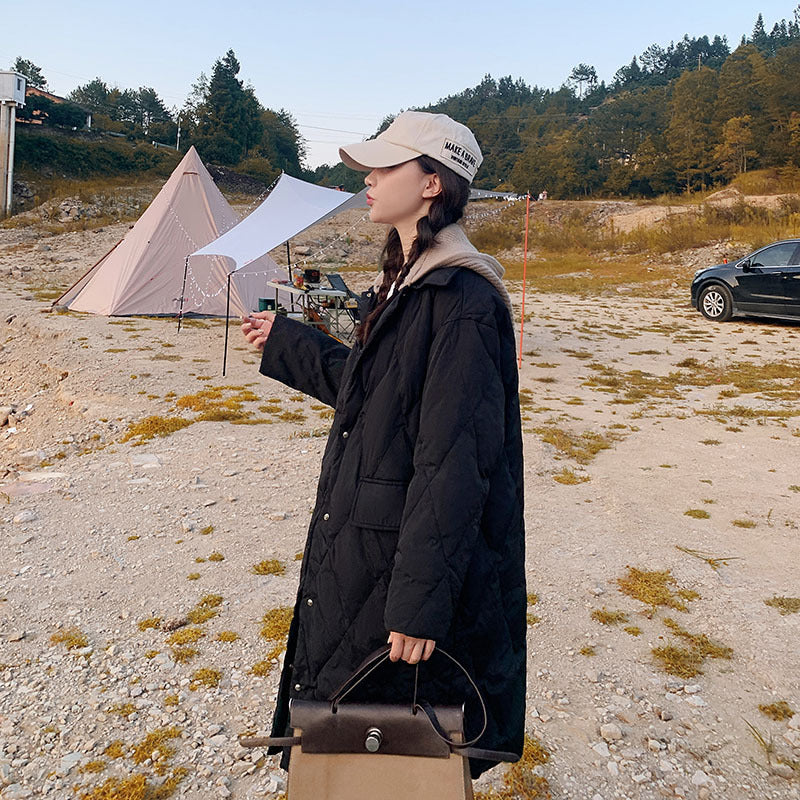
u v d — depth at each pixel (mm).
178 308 13086
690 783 2535
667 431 7191
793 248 13820
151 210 13453
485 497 1505
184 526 4633
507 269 27438
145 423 6883
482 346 1539
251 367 9367
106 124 70438
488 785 2508
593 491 5438
